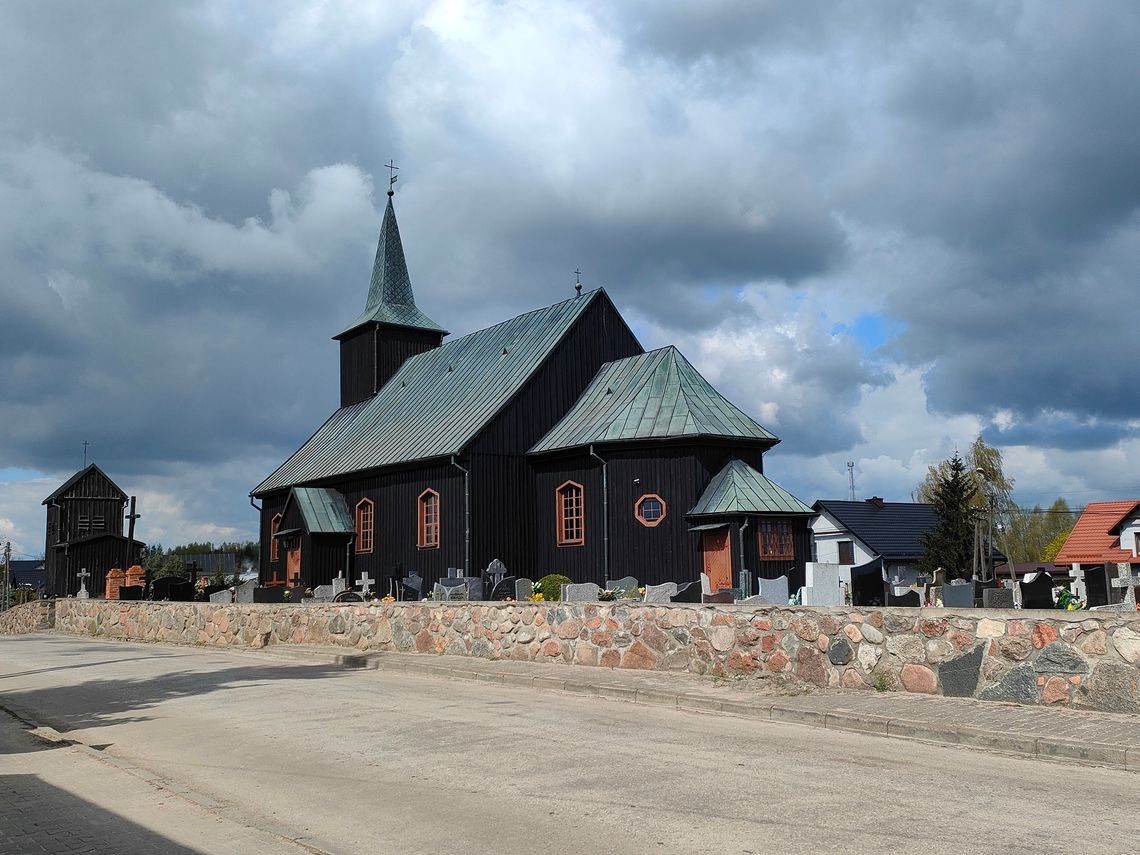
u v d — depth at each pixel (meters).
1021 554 80.81
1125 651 11.17
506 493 36.50
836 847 6.90
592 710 13.38
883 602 16.05
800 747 10.51
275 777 9.77
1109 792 8.42
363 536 41.44
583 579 35.03
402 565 38.75
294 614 24.88
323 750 10.97
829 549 62.69
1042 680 11.80
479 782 9.14
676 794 8.45
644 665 16.41
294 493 42.44
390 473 39.91
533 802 8.34
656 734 11.38
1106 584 15.18
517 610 18.88
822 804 8.04
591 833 7.39
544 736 11.32
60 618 38.75
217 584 47.88
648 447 33.88
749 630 14.89
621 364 38.75
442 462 36.78
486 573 33.62
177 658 23.28
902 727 11.14
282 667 20.23
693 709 13.38
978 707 11.84
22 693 17.53
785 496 32.69
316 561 40.97
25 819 8.24
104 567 63.81
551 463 36.62
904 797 8.25
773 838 7.13
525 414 37.31
